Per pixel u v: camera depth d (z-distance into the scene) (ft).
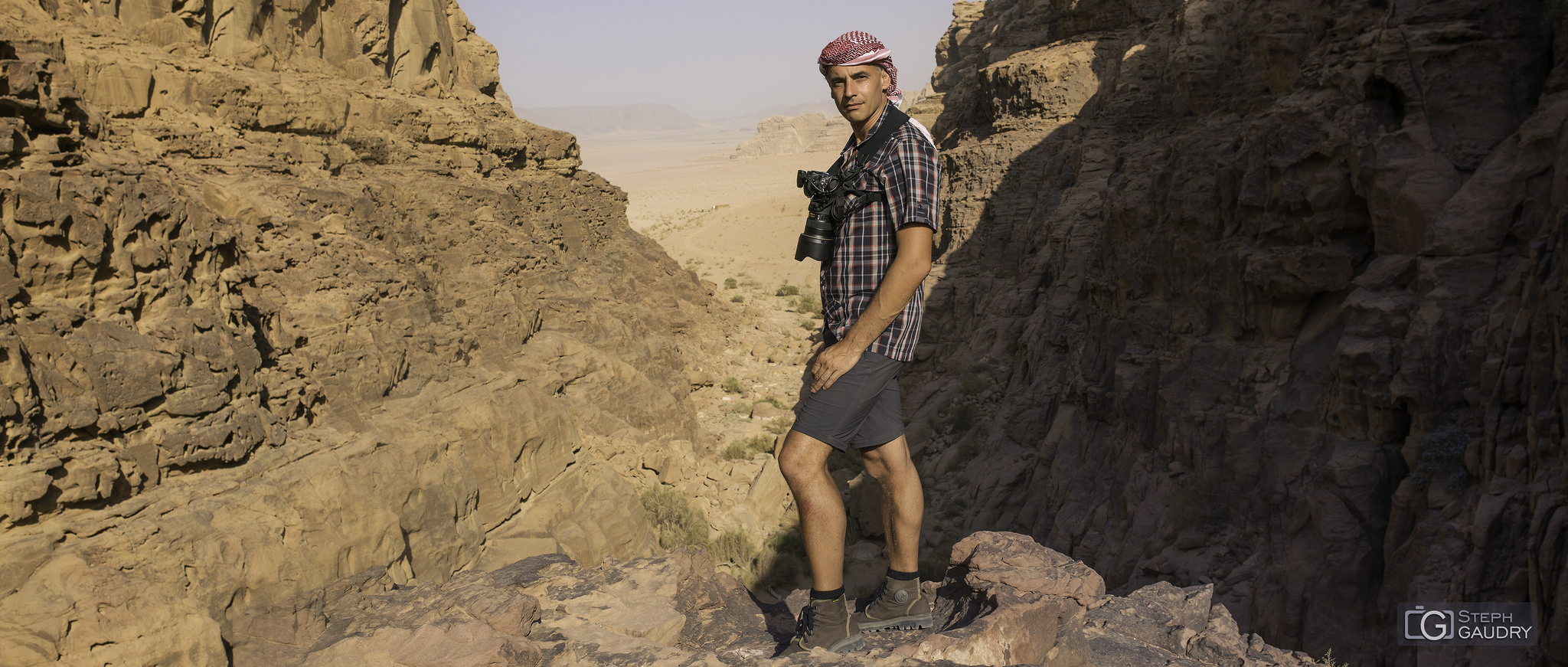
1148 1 106.42
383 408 39.09
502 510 42.91
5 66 21.95
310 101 58.75
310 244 42.04
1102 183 85.10
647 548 51.31
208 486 23.59
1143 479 49.19
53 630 13.56
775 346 125.80
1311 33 47.09
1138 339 53.67
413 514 32.73
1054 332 73.46
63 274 21.36
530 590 15.87
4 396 17.74
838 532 10.99
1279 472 40.32
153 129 44.14
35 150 21.91
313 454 28.55
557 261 86.84
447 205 70.08
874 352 9.96
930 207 9.43
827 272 10.32
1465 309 33.30
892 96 10.14
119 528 19.51
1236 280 45.50
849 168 9.88
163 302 24.90
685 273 136.98
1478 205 33.73
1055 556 14.98
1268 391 42.86
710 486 65.62
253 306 33.27
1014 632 12.07
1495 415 30.04
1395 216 36.68
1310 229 41.16
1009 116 113.50
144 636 13.99
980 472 68.64
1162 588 16.78
